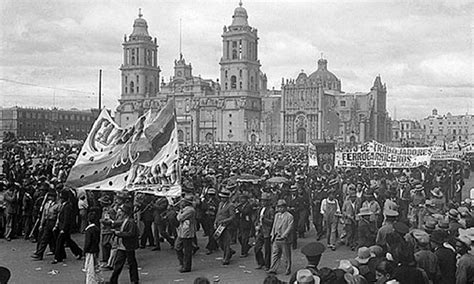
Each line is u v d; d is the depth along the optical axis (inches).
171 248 842.8
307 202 956.0
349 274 391.2
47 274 664.4
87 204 828.6
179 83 7145.7
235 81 6604.3
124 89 7283.5
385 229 597.0
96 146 700.7
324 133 5689.0
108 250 709.9
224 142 6072.8
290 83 6195.9
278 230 655.1
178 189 677.3
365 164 1212.5
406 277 392.2
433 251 474.3
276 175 1235.2
